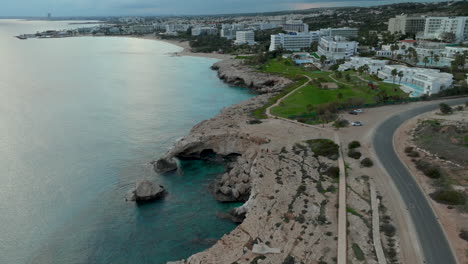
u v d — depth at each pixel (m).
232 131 96.56
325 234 51.22
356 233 50.78
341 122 98.75
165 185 80.31
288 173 70.81
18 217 67.88
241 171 80.31
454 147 77.06
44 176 83.94
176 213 69.06
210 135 94.69
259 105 126.44
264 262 46.75
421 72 142.38
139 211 69.81
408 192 61.19
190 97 165.25
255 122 104.31
